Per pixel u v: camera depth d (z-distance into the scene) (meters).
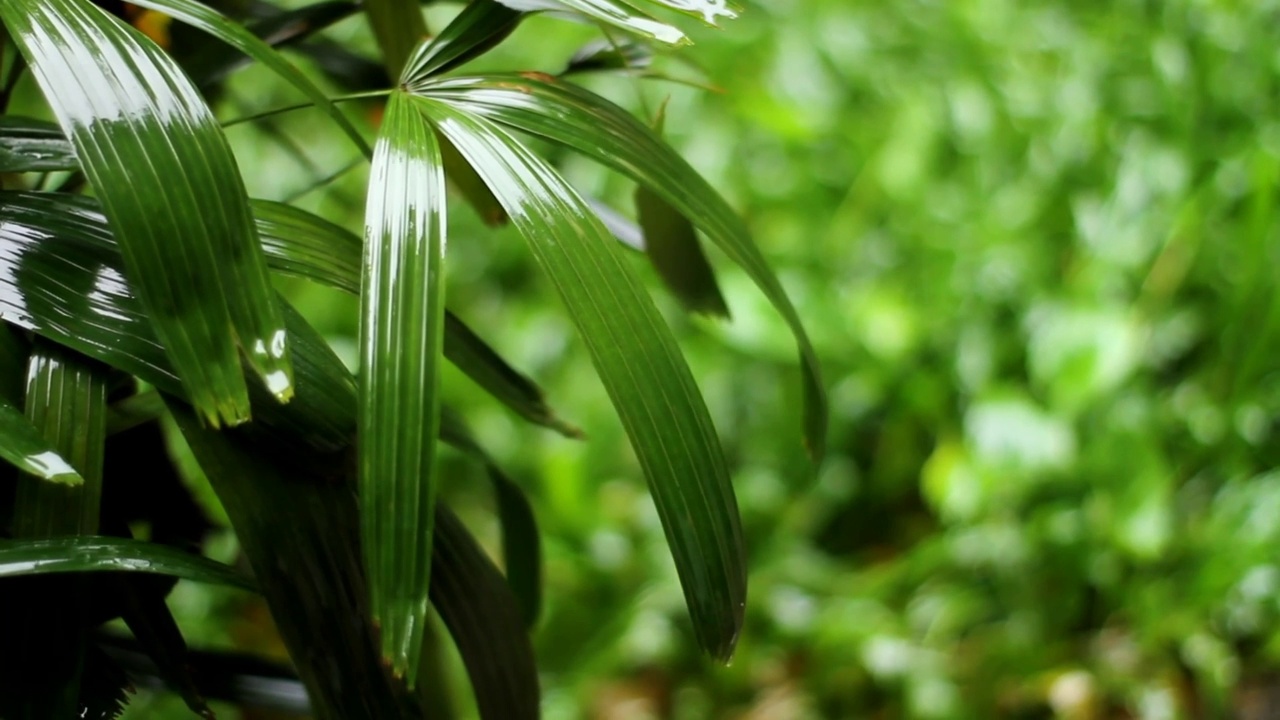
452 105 1.14
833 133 3.92
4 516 1.15
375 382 1.06
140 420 1.21
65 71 1.06
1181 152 3.44
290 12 1.35
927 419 3.49
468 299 4.02
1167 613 2.98
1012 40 3.93
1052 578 3.13
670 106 3.97
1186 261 3.30
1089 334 3.17
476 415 3.58
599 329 1.08
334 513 1.15
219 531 1.36
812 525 3.55
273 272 1.15
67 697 1.11
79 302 1.11
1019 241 3.55
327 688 1.13
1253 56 3.59
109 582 1.16
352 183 3.89
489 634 1.22
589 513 3.42
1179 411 3.25
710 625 1.09
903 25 4.09
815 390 1.25
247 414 1.06
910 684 2.94
